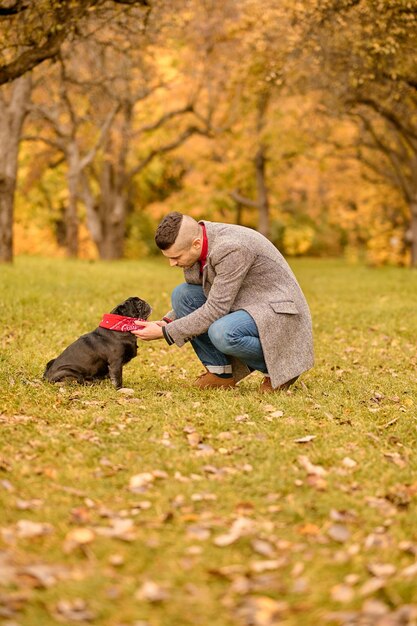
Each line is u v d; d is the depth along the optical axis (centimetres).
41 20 1082
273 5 1853
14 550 356
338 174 3509
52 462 475
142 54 2389
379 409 615
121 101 2538
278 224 4753
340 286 1945
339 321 1209
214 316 620
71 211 2728
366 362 862
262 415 583
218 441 525
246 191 3759
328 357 887
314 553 364
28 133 3011
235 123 3017
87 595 321
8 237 2008
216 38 2647
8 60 1368
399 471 468
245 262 617
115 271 2070
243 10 2125
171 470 468
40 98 2647
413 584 328
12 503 405
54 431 532
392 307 1376
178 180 3916
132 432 535
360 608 316
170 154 3384
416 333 1087
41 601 315
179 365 811
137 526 388
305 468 471
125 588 327
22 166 3250
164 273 2202
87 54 2356
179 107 2973
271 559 359
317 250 5306
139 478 447
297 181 3656
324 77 2133
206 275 627
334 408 612
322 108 2502
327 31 1716
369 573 344
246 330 620
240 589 328
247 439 524
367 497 429
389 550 365
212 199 3472
